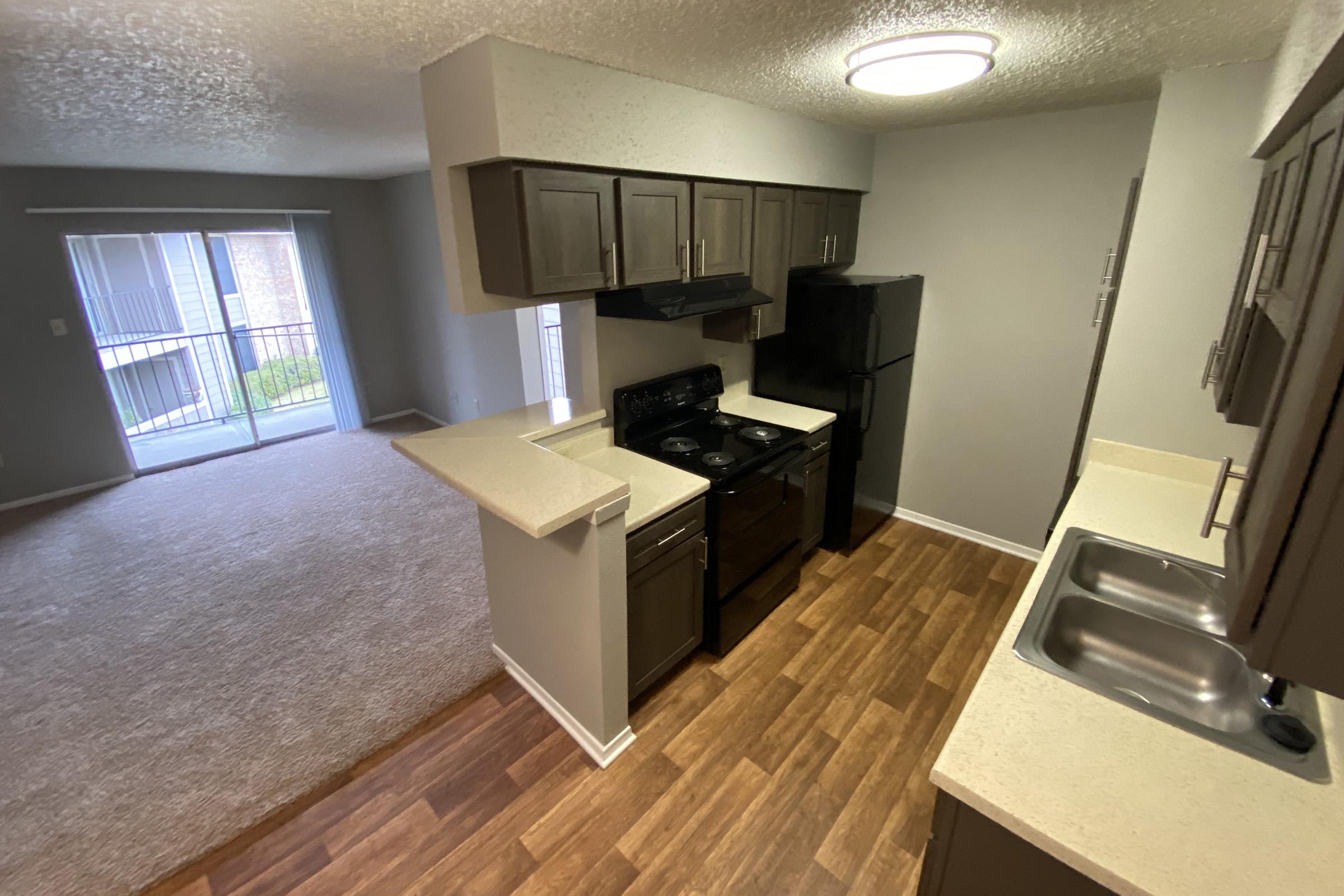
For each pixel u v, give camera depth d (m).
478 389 5.46
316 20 1.39
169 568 3.45
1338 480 0.56
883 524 3.78
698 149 2.24
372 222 5.71
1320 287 0.64
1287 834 0.92
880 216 3.41
